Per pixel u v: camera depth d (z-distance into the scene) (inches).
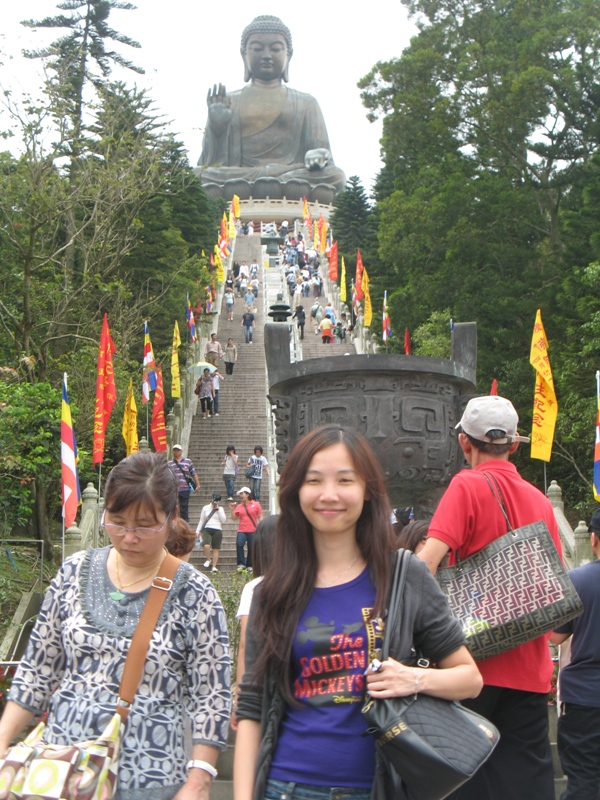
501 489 214.4
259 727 165.8
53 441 698.8
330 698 158.6
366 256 2193.7
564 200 1448.1
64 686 174.6
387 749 151.9
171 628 176.4
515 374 1222.9
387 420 365.1
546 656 211.9
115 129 1083.3
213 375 1300.4
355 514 166.2
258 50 3668.8
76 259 1187.3
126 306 1204.5
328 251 2362.2
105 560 184.9
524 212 1385.3
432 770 149.6
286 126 3649.1
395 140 1529.3
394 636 160.2
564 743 240.8
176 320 1343.5
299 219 3496.6
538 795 202.4
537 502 217.8
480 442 224.4
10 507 674.2
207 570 791.1
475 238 1390.3
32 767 158.9
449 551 212.1
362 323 1716.3
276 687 161.8
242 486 1079.0
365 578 166.6
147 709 171.9
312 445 168.6
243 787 160.9
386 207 1518.2
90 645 174.1
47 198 866.8
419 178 1544.0
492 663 205.5
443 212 1392.7
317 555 169.0
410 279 1497.3
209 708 177.0
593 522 252.4
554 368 1131.9
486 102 1412.4
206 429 1245.7
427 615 164.1
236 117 3646.7
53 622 180.9
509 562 205.2
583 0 1376.7
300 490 167.9
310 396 372.2
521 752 204.2
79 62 1259.2
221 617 180.9
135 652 173.2
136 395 1251.2
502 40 1448.1
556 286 1218.0
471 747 152.9
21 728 178.5
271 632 162.1
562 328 1176.2
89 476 989.2
